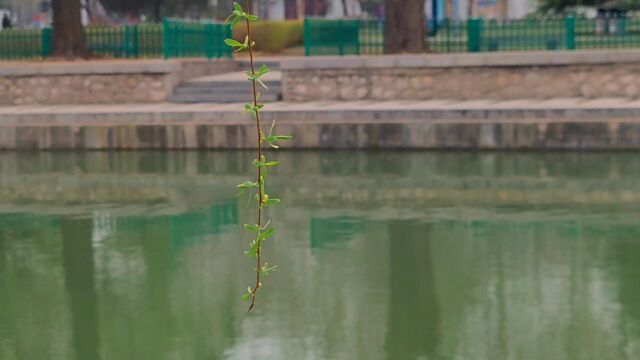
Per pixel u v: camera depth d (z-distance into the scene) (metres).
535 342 6.96
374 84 16.77
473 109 14.69
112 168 14.20
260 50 26.55
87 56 21.34
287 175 13.30
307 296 8.16
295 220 10.92
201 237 10.29
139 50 20.86
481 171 13.16
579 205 11.20
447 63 16.48
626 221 10.43
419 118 14.84
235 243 10.02
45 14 39.72
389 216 10.98
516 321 7.43
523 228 10.27
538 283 8.34
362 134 14.84
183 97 17.59
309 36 17.92
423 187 12.34
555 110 14.41
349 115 14.99
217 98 17.48
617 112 14.26
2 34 21.19
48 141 15.67
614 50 16.80
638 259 9.02
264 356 6.81
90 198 12.30
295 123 14.99
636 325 7.31
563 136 14.27
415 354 6.80
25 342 7.21
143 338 7.23
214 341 7.09
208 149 15.28
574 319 7.48
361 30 18.89
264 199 3.78
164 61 18.23
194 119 15.46
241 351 6.89
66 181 13.34
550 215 10.77
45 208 11.79
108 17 38.00
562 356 6.71
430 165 13.70
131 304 8.07
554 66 16.19
